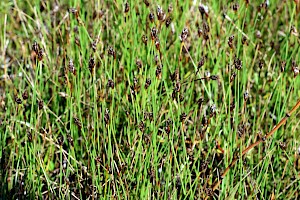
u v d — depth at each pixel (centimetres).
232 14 320
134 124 257
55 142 279
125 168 251
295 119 281
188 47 312
